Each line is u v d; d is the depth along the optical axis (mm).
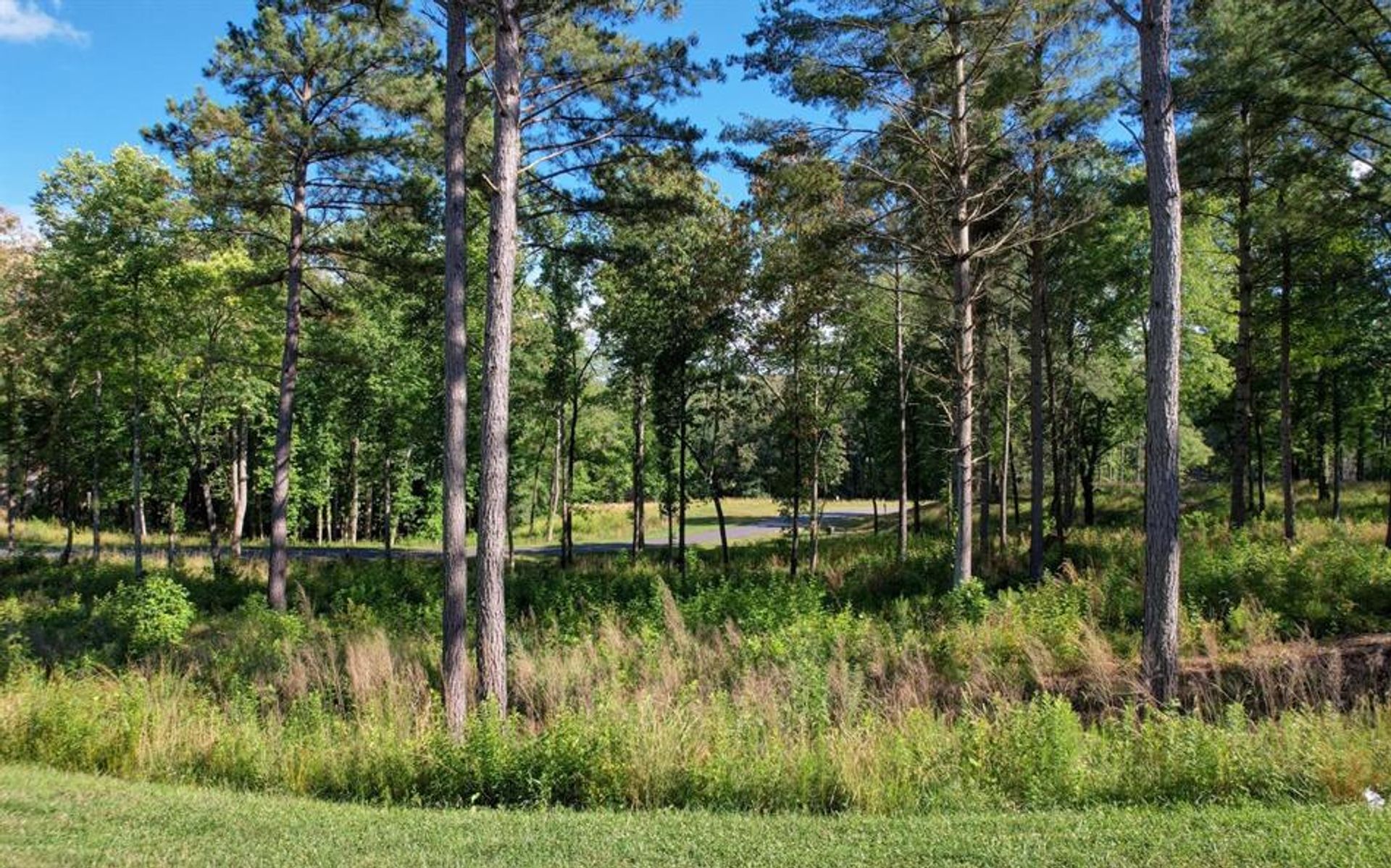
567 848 4793
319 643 12430
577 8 10711
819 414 21203
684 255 20031
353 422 27656
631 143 12281
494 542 9484
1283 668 9219
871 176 14531
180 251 20156
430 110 14938
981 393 22000
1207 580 13047
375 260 17203
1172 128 8984
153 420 27859
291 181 17219
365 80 16469
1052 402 21844
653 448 30625
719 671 10234
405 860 4598
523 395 24156
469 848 4820
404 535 46438
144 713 8164
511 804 6363
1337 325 19062
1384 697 8430
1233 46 14148
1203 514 24750
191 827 5309
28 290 25359
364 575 22094
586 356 25484
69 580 23062
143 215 19953
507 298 9750
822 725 7504
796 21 13578
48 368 26594
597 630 13117
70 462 28422
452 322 9867
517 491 39406
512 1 9805
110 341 21109
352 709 9422
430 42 15109
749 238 19391
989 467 23109
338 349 24344
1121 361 25812
